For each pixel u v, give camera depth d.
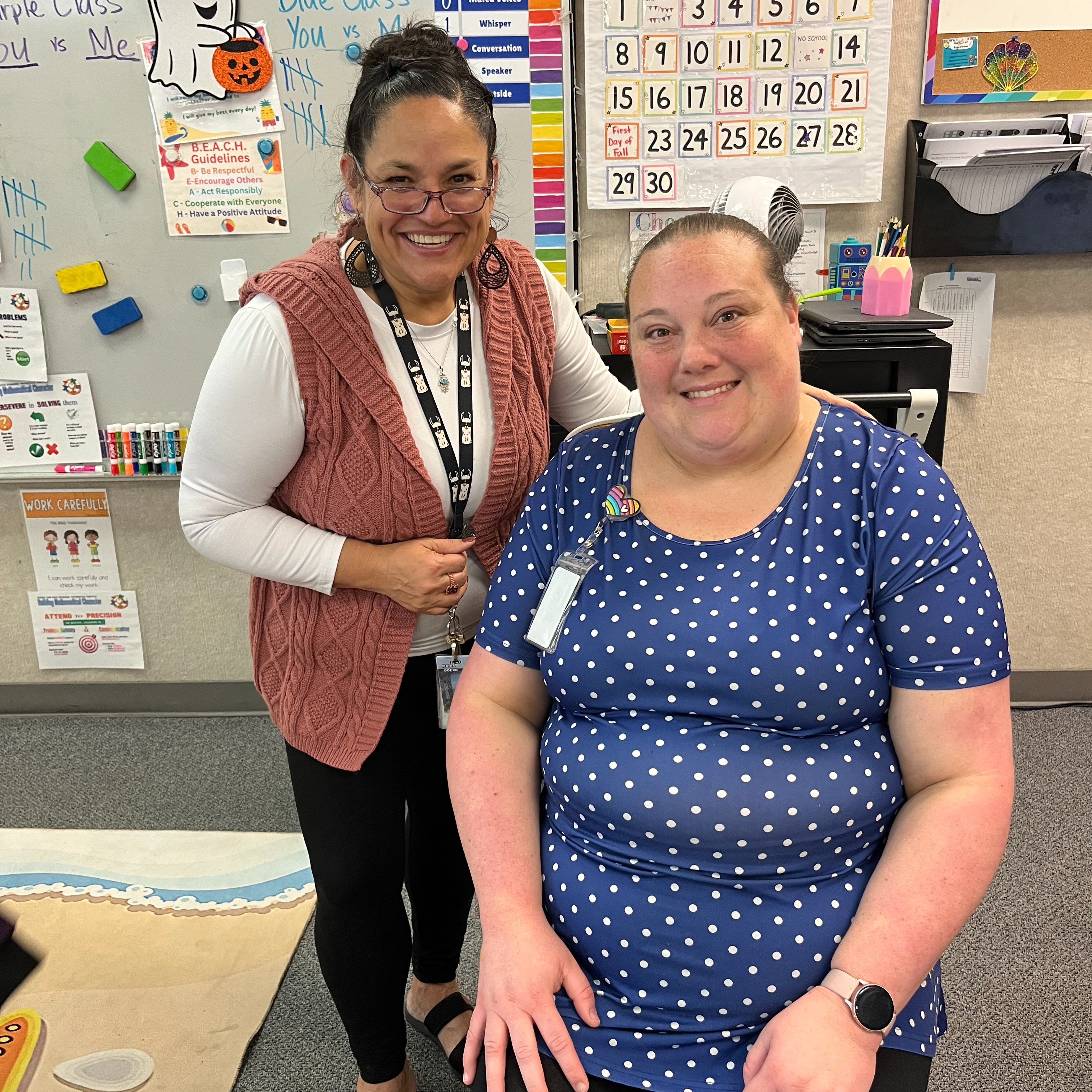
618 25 2.01
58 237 2.23
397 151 0.99
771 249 0.91
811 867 0.89
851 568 0.90
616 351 1.80
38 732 2.58
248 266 2.23
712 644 0.89
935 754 0.89
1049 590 2.44
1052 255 2.17
